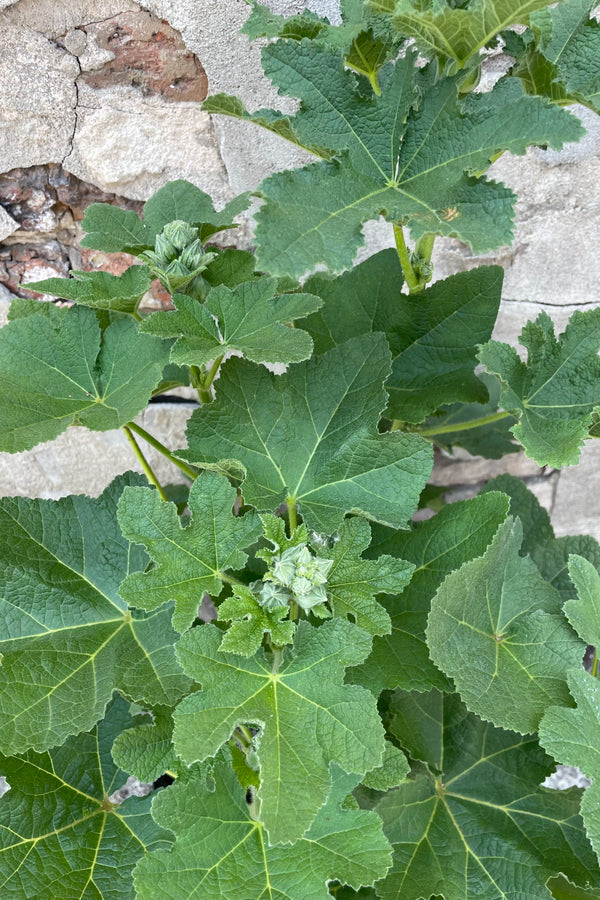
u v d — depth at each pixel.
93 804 0.86
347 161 0.79
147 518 0.77
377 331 0.91
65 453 1.19
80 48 0.97
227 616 0.75
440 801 0.88
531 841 0.85
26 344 0.84
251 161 1.04
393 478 0.82
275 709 0.74
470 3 0.80
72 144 1.02
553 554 0.96
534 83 0.84
